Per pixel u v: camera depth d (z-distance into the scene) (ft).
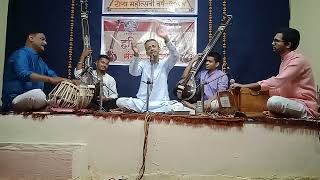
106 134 11.50
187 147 11.40
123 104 16.42
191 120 11.41
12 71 16.62
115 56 17.85
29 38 17.33
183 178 11.37
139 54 17.81
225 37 17.67
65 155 11.43
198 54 17.39
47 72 17.44
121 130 11.50
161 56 17.78
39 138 11.59
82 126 11.55
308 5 16.87
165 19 17.94
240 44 17.63
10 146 11.57
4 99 16.56
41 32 17.83
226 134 11.38
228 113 12.65
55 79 16.14
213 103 13.93
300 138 11.40
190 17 17.88
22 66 16.33
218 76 16.92
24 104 11.95
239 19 17.75
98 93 14.29
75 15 17.97
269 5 17.72
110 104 16.39
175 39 17.81
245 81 17.49
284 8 17.65
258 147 11.37
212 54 17.19
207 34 17.78
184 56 17.74
